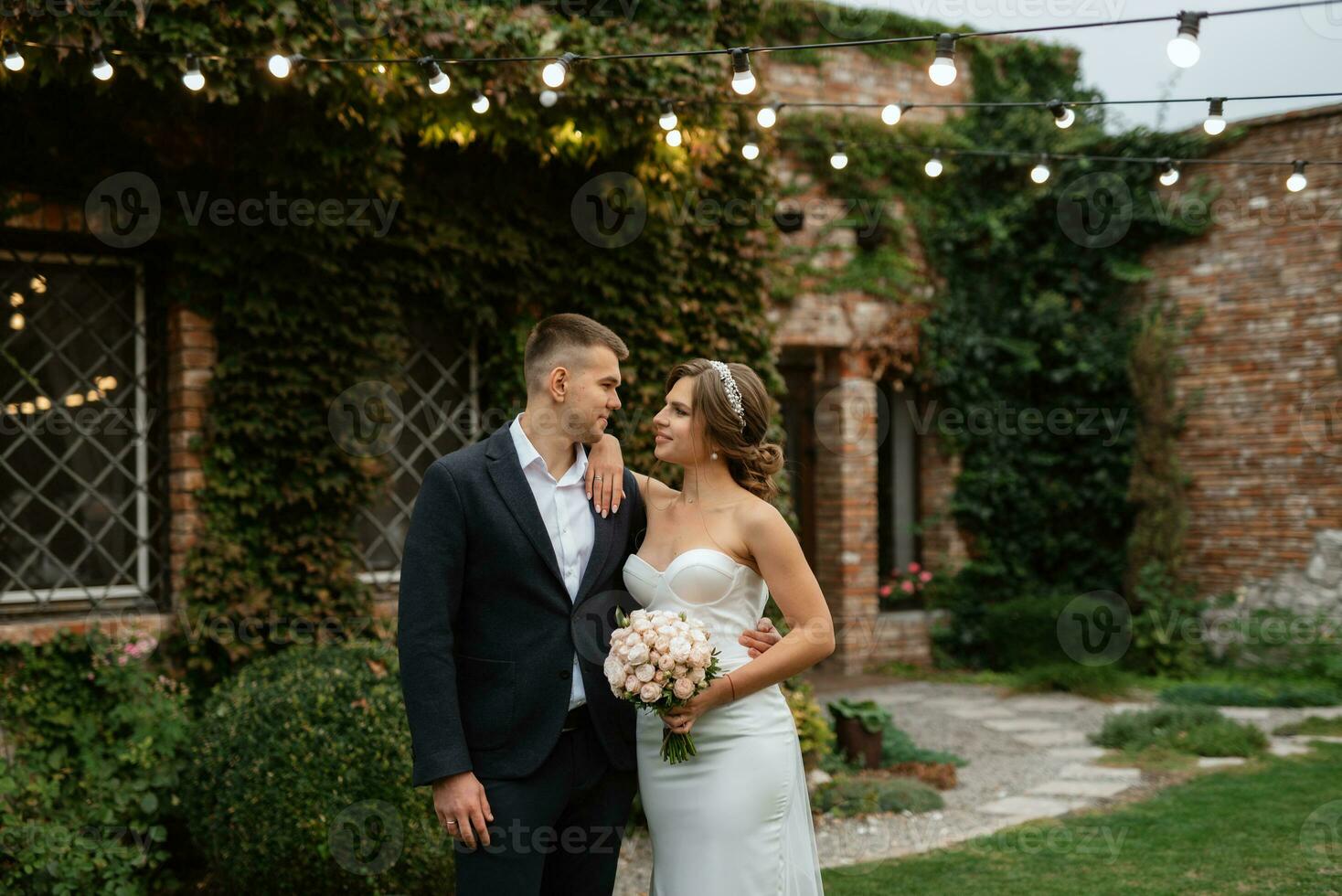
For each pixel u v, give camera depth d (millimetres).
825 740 5223
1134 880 3639
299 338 4543
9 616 4102
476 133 4641
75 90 4035
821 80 7867
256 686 3730
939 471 8586
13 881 3338
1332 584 7434
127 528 4367
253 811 3285
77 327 4289
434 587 2287
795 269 7758
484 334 5148
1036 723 6395
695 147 4980
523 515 2365
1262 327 7824
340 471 4598
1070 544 8438
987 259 8453
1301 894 3451
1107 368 8375
